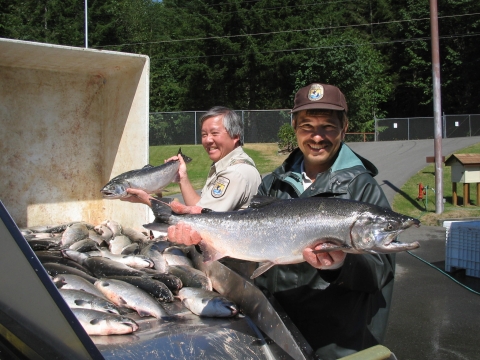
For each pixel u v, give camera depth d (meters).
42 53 4.31
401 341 5.64
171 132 27.00
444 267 8.79
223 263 3.07
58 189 5.09
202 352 2.11
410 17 43.28
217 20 38.41
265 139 28.50
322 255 2.06
